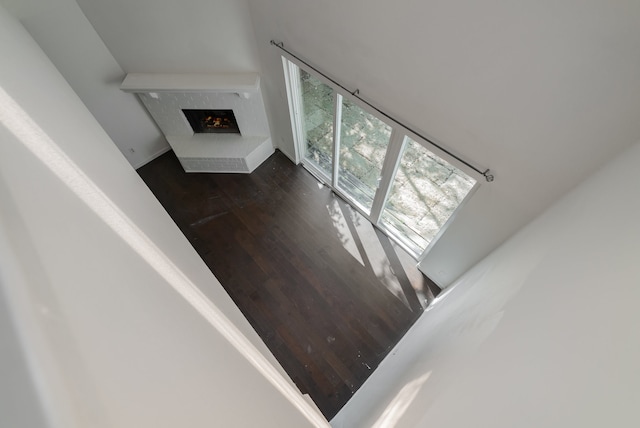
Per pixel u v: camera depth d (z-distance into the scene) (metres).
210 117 4.13
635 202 0.80
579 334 0.59
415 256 3.39
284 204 3.94
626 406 0.40
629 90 1.14
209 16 2.79
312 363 2.81
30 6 2.56
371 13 1.80
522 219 1.86
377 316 3.06
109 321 0.46
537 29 1.24
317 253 3.49
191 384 0.58
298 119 3.66
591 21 1.10
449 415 0.91
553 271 0.99
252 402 0.84
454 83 1.68
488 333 1.08
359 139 3.09
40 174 0.64
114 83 3.48
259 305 3.14
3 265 0.31
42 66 2.08
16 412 0.21
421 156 2.56
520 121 1.52
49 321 0.32
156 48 3.14
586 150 1.37
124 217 1.06
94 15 2.85
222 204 3.94
